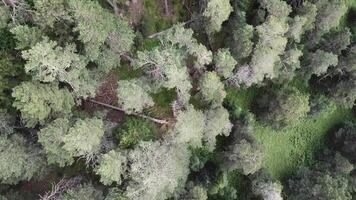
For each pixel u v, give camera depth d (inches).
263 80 2341.3
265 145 2522.1
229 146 2169.0
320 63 2299.5
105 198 1720.0
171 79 1841.8
